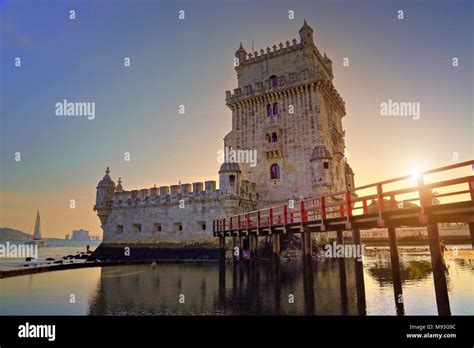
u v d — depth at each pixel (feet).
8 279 87.20
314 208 65.57
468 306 51.78
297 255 128.26
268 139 159.02
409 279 77.36
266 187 155.02
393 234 51.80
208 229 140.46
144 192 167.73
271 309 52.26
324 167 138.72
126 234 167.73
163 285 74.74
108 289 71.00
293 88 154.30
